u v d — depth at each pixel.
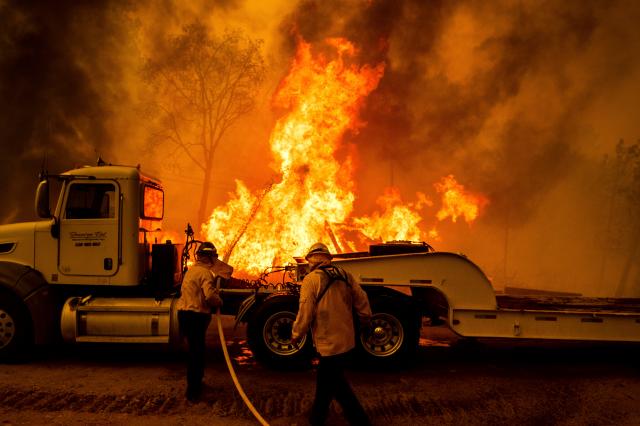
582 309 7.23
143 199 7.16
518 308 7.29
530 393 5.84
